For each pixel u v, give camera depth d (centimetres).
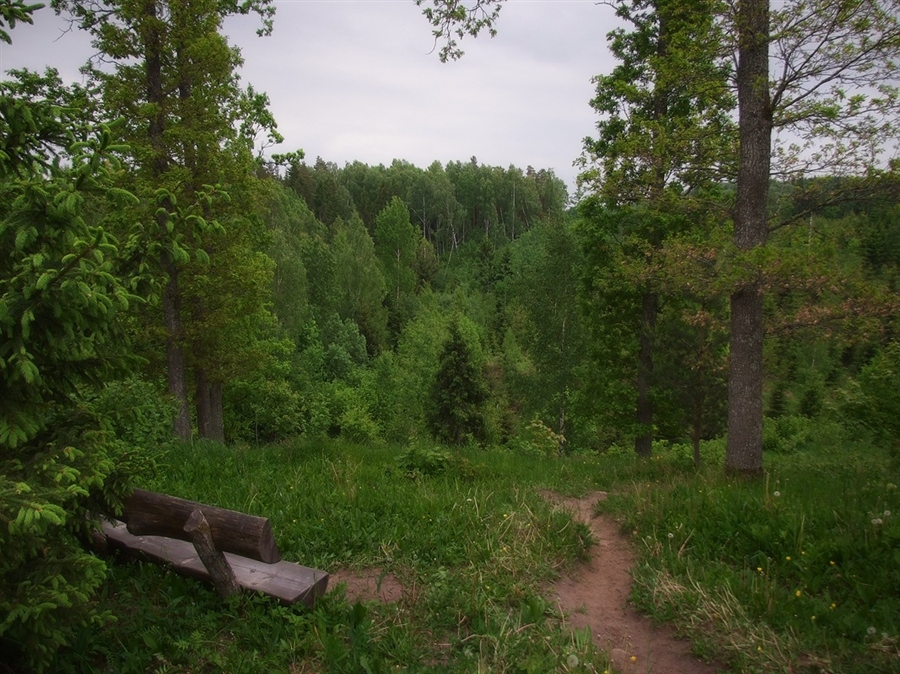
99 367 357
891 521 545
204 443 927
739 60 808
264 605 425
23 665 338
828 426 1780
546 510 641
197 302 1481
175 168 1218
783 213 849
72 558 311
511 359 4141
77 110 343
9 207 324
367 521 581
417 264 8825
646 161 926
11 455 331
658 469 953
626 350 1716
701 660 411
